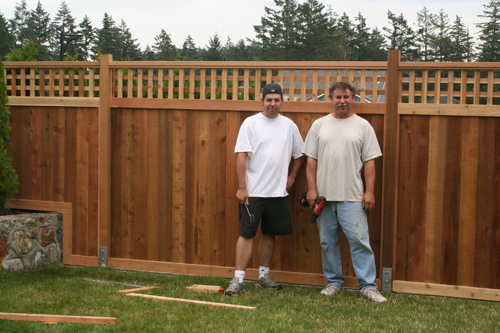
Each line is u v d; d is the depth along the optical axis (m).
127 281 4.78
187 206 5.09
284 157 4.42
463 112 4.39
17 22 63.44
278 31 44.72
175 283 4.71
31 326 3.34
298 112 4.75
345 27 47.69
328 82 4.75
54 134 5.47
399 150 4.56
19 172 5.61
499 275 4.39
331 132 4.29
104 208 5.29
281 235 4.62
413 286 4.55
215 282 4.78
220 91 5.01
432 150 4.49
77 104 5.34
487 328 3.49
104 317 3.46
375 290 4.23
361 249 4.28
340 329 3.36
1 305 3.77
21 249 5.07
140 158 5.20
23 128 5.57
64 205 5.46
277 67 4.80
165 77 5.12
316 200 4.39
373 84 4.64
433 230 4.52
